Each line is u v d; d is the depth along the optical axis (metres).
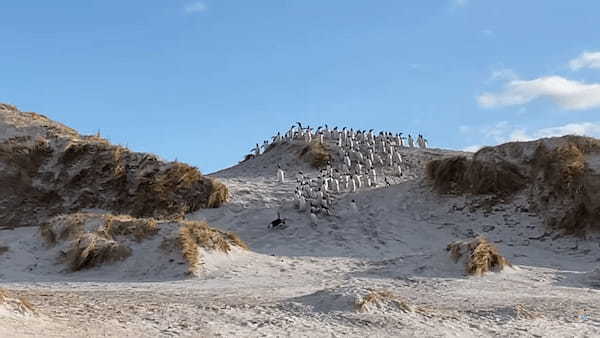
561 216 34.56
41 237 30.03
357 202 39.41
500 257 26.55
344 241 33.41
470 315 17.98
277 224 35.34
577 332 16.59
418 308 17.94
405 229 35.56
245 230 35.38
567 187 35.38
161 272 26.45
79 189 39.03
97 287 23.42
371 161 45.91
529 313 18.22
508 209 37.06
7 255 28.59
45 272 27.45
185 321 15.69
